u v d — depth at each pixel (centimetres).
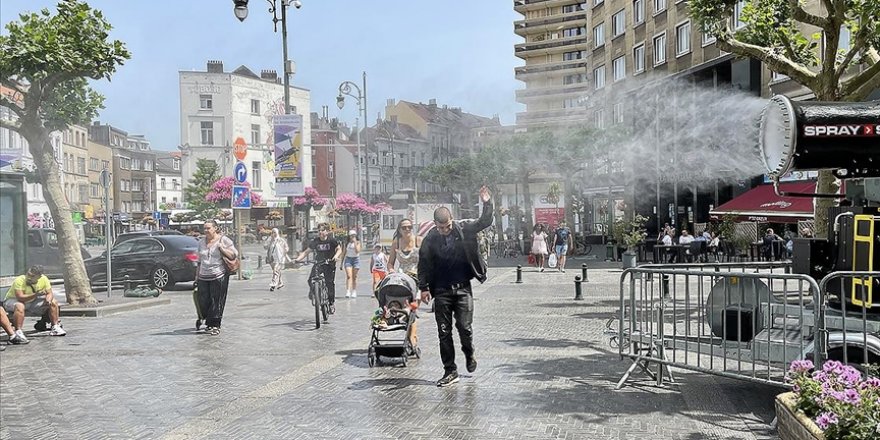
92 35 1316
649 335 731
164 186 10206
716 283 677
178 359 902
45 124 1440
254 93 6000
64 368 856
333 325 1188
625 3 4041
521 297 1595
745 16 1180
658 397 668
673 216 3538
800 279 569
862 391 400
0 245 1295
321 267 1220
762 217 2525
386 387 727
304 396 696
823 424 379
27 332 1150
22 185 1325
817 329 543
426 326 1156
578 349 922
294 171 2623
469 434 561
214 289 1100
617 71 4206
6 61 1234
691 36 3359
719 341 670
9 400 703
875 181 623
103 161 8119
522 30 6250
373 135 7362
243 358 902
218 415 634
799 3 1025
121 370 840
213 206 5403
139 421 622
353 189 7106
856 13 988
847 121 564
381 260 1480
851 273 541
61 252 1408
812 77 1041
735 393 681
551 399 664
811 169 585
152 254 1942
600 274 2261
